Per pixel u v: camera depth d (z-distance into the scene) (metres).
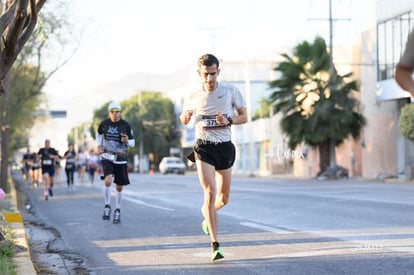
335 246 10.51
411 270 8.25
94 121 68.00
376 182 40.44
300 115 48.03
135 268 9.47
